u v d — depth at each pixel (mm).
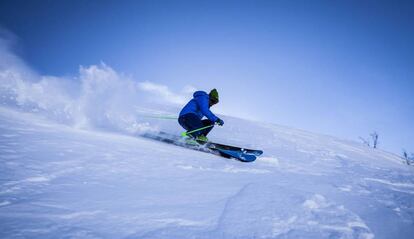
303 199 2279
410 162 9961
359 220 2018
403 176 5234
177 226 1557
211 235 1487
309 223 1829
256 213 1888
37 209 1548
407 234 2016
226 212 1854
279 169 4031
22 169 2121
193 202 1996
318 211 2084
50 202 1666
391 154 11594
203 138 4977
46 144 2979
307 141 9500
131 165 2787
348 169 5195
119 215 1619
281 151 6422
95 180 2188
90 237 1320
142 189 2146
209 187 2428
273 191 2473
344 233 1747
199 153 4379
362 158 7863
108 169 2520
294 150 6922
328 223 1873
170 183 2406
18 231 1282
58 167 2320
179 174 2768
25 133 3330
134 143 4102
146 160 3111
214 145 4926
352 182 3801
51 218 1466
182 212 1776
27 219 1415
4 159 2264
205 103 5109
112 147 3475
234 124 11172
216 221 1688
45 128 3895
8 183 1837
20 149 2621
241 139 7668
